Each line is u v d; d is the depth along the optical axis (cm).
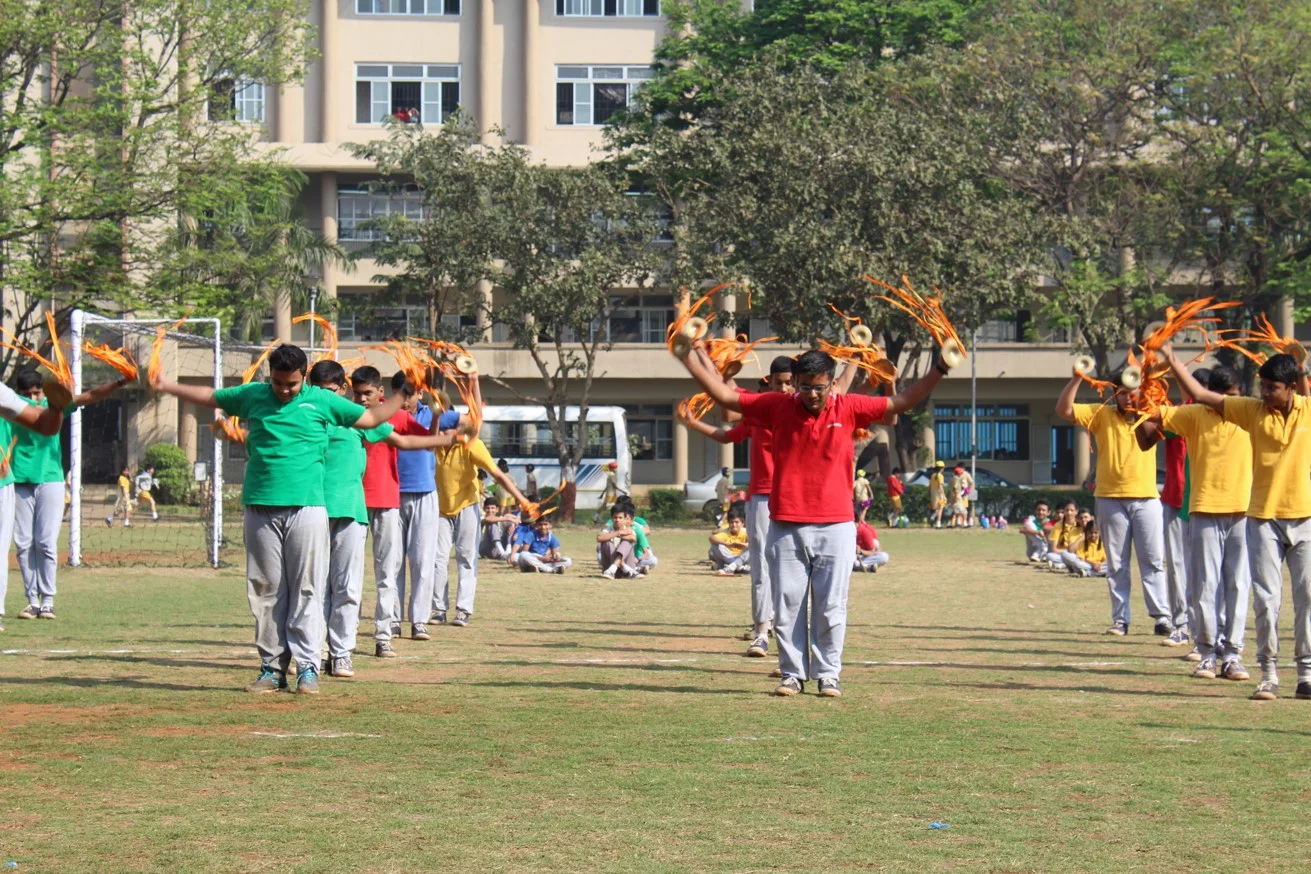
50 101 3303
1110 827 545
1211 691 917
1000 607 1536
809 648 888
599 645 1156
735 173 3269
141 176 3170
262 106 4775
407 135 3638
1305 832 539
